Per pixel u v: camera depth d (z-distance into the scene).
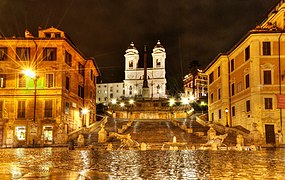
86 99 64.12
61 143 41.44
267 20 55.06
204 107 99.00
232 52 55.94
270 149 33.44
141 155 22.77
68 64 54.28
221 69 59.38
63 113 50.91
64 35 55.62
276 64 47.06
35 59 50.94
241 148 31.38
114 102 113.00
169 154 23.75
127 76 158.88
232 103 56.62
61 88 50.34
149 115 100.88
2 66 50.81
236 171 13.16
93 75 70.75
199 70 111.88
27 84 50.59
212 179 11.05
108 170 13.55
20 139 49.34
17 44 51.19
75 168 14.16
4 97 50.44
